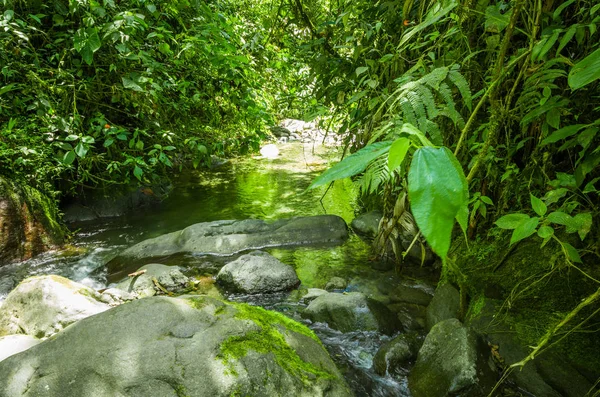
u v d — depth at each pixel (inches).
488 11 66.7
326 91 145.6
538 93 66.9
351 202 210.5
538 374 76.1
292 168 281.1
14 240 148.0
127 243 166.6
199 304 73.5
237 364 63.5
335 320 103.3
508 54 85.1
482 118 96.1
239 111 188.1
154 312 69.2
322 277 132.6
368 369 88.0
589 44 74.4
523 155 106.3
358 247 155.0
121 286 124.2
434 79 50.7
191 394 59.8
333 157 296.8
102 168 196.4
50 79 153.0
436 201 13.5
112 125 158.2
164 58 174.6
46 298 100.1
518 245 104.3
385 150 17.2
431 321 100.7
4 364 63.3
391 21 120.6
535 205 52.2
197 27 155.3
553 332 48.4
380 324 100.8
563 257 87.7
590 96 75.0
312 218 170.9
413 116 49.4
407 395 80.4
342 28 142.1
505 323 87.7
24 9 157.8
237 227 165.8
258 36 162.4
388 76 120.3
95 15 141.9
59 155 148.6
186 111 189.6
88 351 63.6
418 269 133.2
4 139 154.0
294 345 72.1
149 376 60.8
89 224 186.2
